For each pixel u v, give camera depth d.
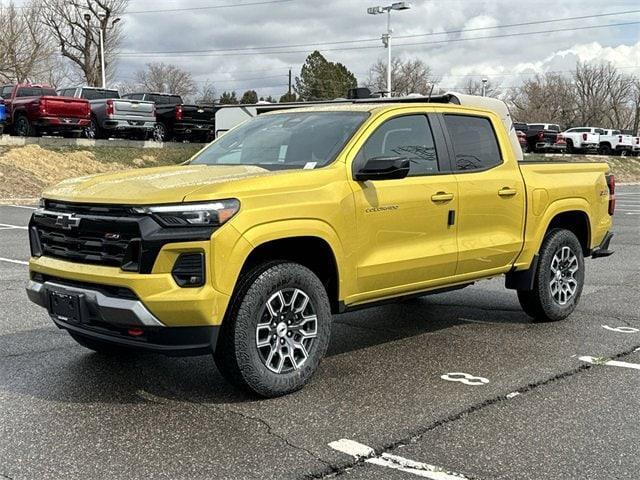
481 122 6.45
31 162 21.81
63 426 4.26
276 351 4.75
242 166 5.28
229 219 4.39
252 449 3.94
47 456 3.84
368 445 4.00
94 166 22.98
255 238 4.48
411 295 5.79
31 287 5.00
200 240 4.29
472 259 6.03
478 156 6.28
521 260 6.61
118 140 25.52
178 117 26.70
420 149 5.79
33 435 4.12
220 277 4.34
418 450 3.95
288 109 6.34
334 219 4.94
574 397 4.83
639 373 5.38
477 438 4.12
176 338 4.36
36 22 46.53
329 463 3.77
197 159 5.96
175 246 4.27
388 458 3.84
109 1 54.69
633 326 6.88
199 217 4.31
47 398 4.75
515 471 3.69
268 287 4.62
